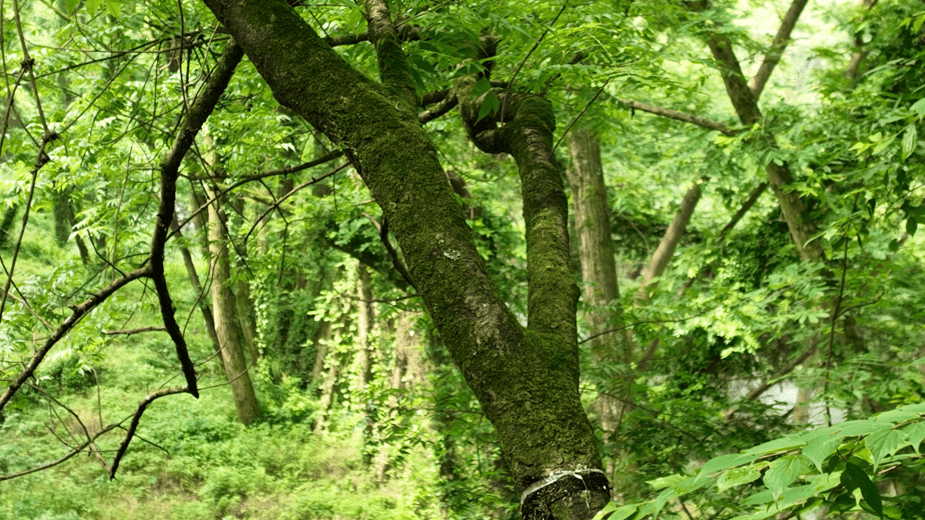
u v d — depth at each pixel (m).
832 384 4.41
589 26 3.23
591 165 8.85
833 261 6.18
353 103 1.75
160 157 4.13
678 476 0.99
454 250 1.62
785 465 0.85
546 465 1.43
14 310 3.90
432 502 7.64
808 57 8.04
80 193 4.96
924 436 0.77
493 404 1.53
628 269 15.93
